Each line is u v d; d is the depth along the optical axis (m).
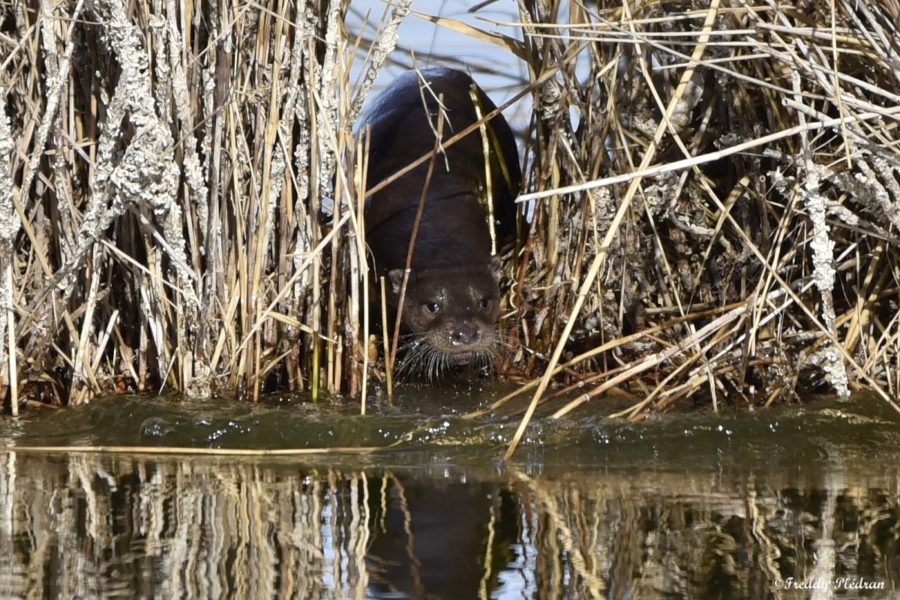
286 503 7.13
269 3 9.40
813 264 9.56
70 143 9.12
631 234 10.62
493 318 11.38
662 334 10.54
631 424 8.70
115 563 6.04
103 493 7.32
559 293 10.84
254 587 5.73
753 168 10.13
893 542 6.43
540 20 10.88
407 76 13.14
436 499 7.24
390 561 6.13
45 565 6.00
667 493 7.40
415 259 11.56
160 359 9.70
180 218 9.34
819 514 6.93
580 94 10.99
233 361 9.69
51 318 9.51
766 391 9.67
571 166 10.95
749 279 10.38
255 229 9.62
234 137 9.38
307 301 10.03
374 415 9.17
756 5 9.37
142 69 8.59
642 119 10.67
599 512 6.99
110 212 8.95
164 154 8.80
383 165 12.18
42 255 9.48
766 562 6.14
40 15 8.84
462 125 12.34
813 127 8.11
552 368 8.15
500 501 7.20
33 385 9.86
